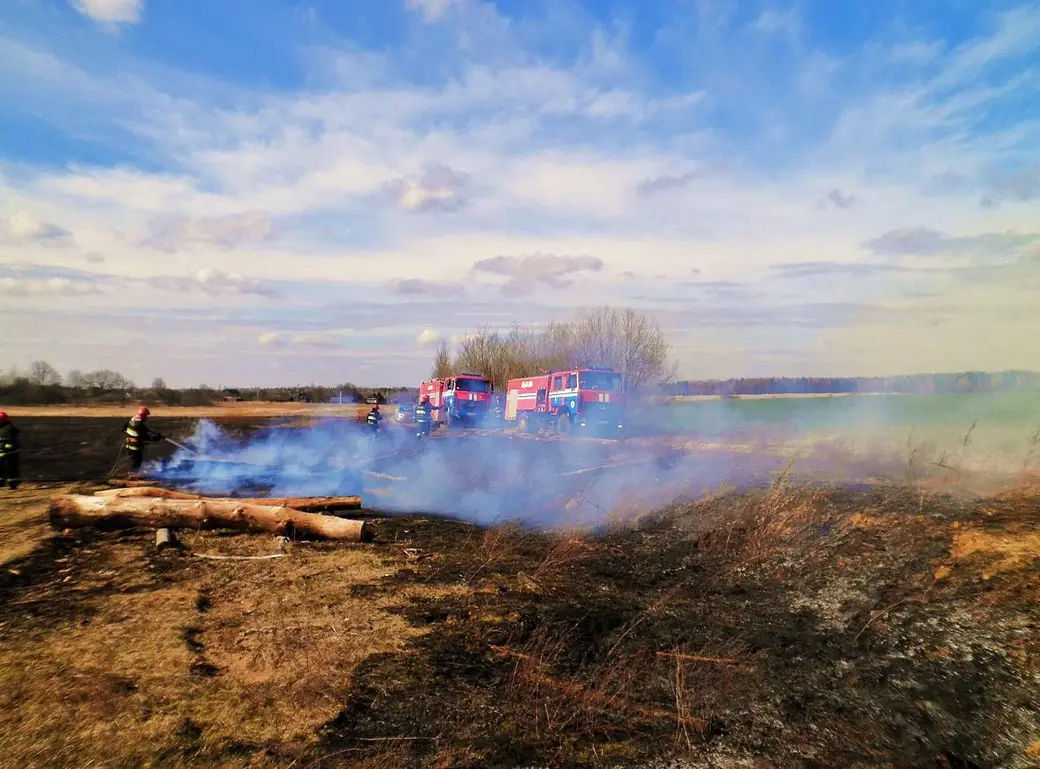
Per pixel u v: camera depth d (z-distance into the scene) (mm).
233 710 4262
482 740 4109
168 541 8047
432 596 6621
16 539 8289
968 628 5328
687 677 5066
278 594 6504
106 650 5066
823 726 4375
